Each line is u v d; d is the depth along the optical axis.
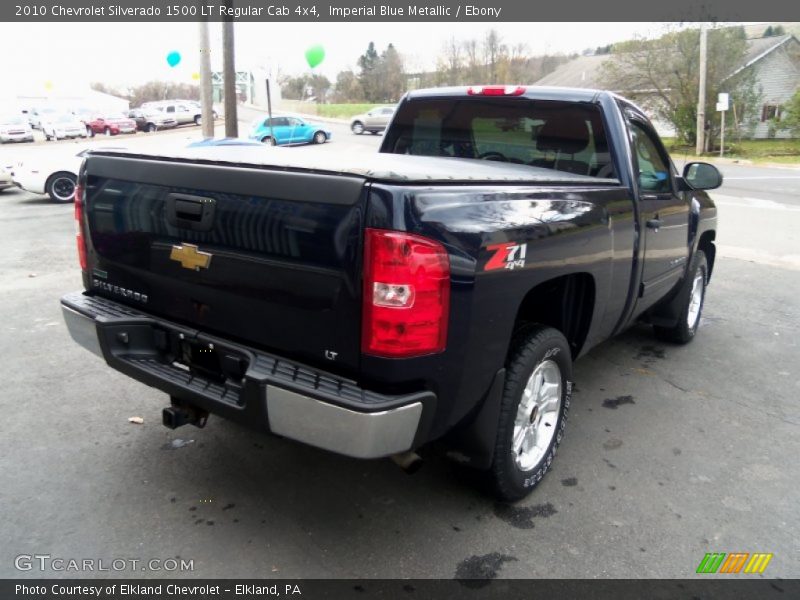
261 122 31.34
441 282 2.37
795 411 4.46
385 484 3.38
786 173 26.33
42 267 8.14
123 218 3.05
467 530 3.03
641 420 4.26
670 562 2.85
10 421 3.97
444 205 2.41
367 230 2.28
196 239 2.76
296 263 2.46
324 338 2.45
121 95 81.12
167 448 3.68
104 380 4.62
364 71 70.50
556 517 3.15
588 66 62.75
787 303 7.27
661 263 4.44
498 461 2.97
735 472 3.63
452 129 4.58
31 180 14.41
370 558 2.81
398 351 2.33
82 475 3.39
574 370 5.14
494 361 2.73
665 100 40.91
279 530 2.99
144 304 3.09
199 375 2.90
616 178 3.82
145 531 2.95
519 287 2.76
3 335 5.52
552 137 4.13
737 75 38.47
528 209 2.82
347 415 2.31
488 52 62.81
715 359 5.45
